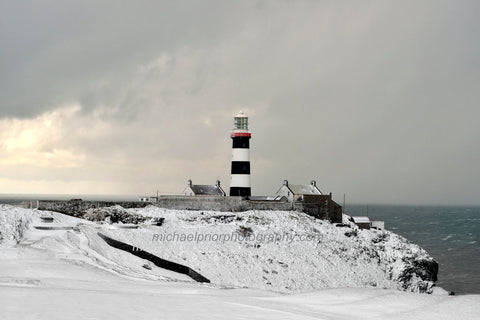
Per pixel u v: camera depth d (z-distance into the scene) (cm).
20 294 2441
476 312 2481
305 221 8362
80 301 2369
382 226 9944
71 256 4447
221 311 2341
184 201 8788
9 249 4356
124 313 2159
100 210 7188
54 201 7419
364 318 2508
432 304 2784
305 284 6366
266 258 6762
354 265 7350
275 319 2227
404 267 7644
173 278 4828
